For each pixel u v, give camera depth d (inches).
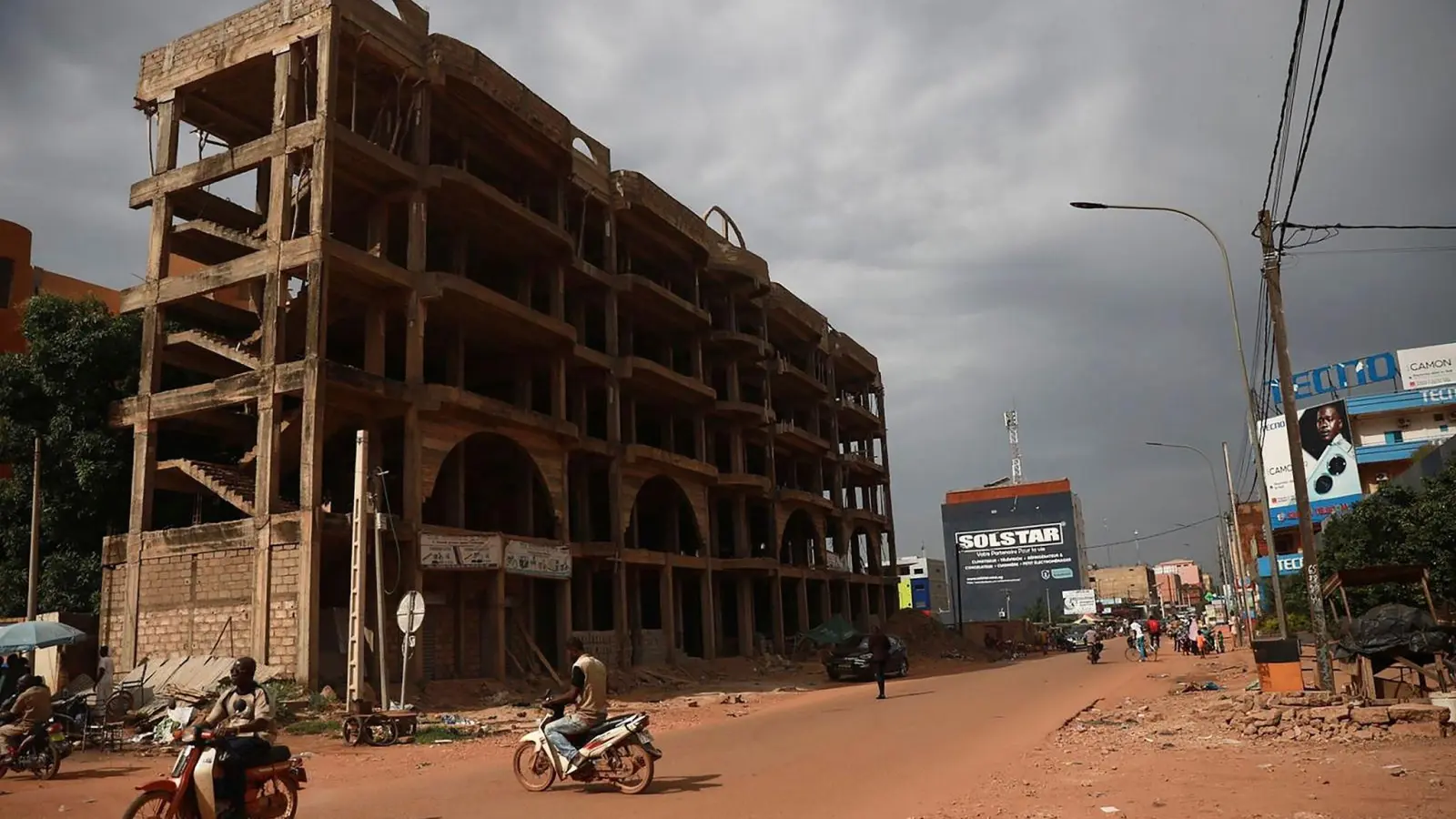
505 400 1558.8
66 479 1166.3
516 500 1411.2
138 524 1074.7
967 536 4704.7
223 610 984.3
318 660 928.3
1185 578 7691.9
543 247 1376.7
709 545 1754.4
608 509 1688.0
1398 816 328.8
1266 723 569.6
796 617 2351.1
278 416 1003.9
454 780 502.9
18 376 1192.2
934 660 2166.6
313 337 994.7
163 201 1167.6
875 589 2714.1
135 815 315.9
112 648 1055.6
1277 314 788.0
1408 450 2529.5
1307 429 2463.1
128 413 1124.5
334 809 413.1
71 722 669.9
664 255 1766.7
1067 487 4589.1
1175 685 983.0
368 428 1117.7
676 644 1758.1
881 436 2795.3
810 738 653.9
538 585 1489.9
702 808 387.5
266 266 1048.2
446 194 1190.3
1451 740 504.7
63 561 1145.4
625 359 1569.9
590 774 438.3
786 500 2074.3
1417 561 1286.9
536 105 1365.7
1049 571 4530.0
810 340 2327.8
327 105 1053.8
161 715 772.0
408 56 1163.9
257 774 328.8
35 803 462.0
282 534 959.6
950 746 581.0
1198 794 386.3
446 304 1175.0
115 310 1675.7
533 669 1229.1
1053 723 689.0
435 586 1129.4
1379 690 668.7
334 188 1160.2
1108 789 405.7
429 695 1020.5
